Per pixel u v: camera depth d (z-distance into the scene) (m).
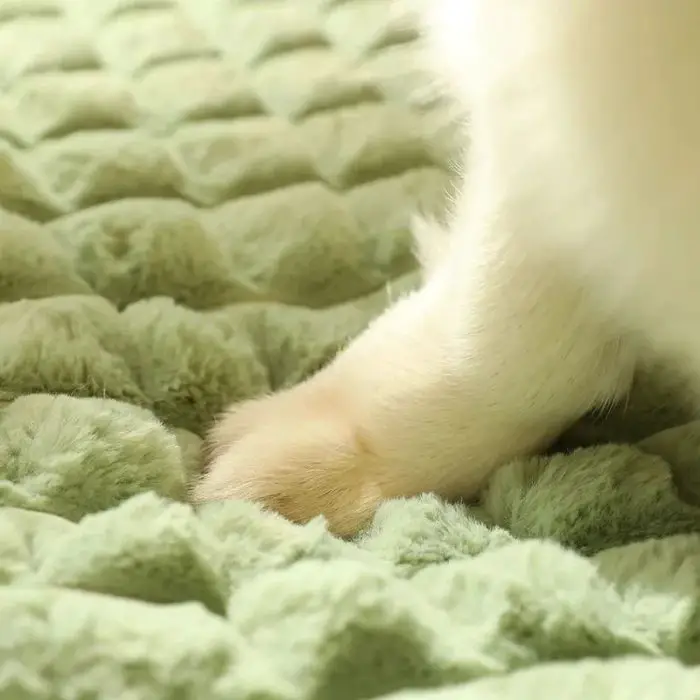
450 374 0.54
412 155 0.67
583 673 0.47
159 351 0.59
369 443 0.55
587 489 0.53
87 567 0.49
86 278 0.62
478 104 0.50
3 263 0.60
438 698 0.46
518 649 0.48
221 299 0.62
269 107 0.70
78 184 0.65
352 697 0.47
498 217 0.51
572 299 0.51
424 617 0.48
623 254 0.47
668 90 0.45
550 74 0.47
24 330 0.57
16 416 0.54
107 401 0.56
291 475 0.55
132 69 0.72
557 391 0.53
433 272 0.57
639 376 0.55
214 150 0.67
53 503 0.52
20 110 0.69
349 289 0.63
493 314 0.52
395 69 0.71
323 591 0.48
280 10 0.76
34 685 0.46
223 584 0.50
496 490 0.54
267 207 0.65
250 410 0.57
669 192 0.46
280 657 0.48
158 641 0.47
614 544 0.52
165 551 0.49
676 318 0.48
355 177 0.67
